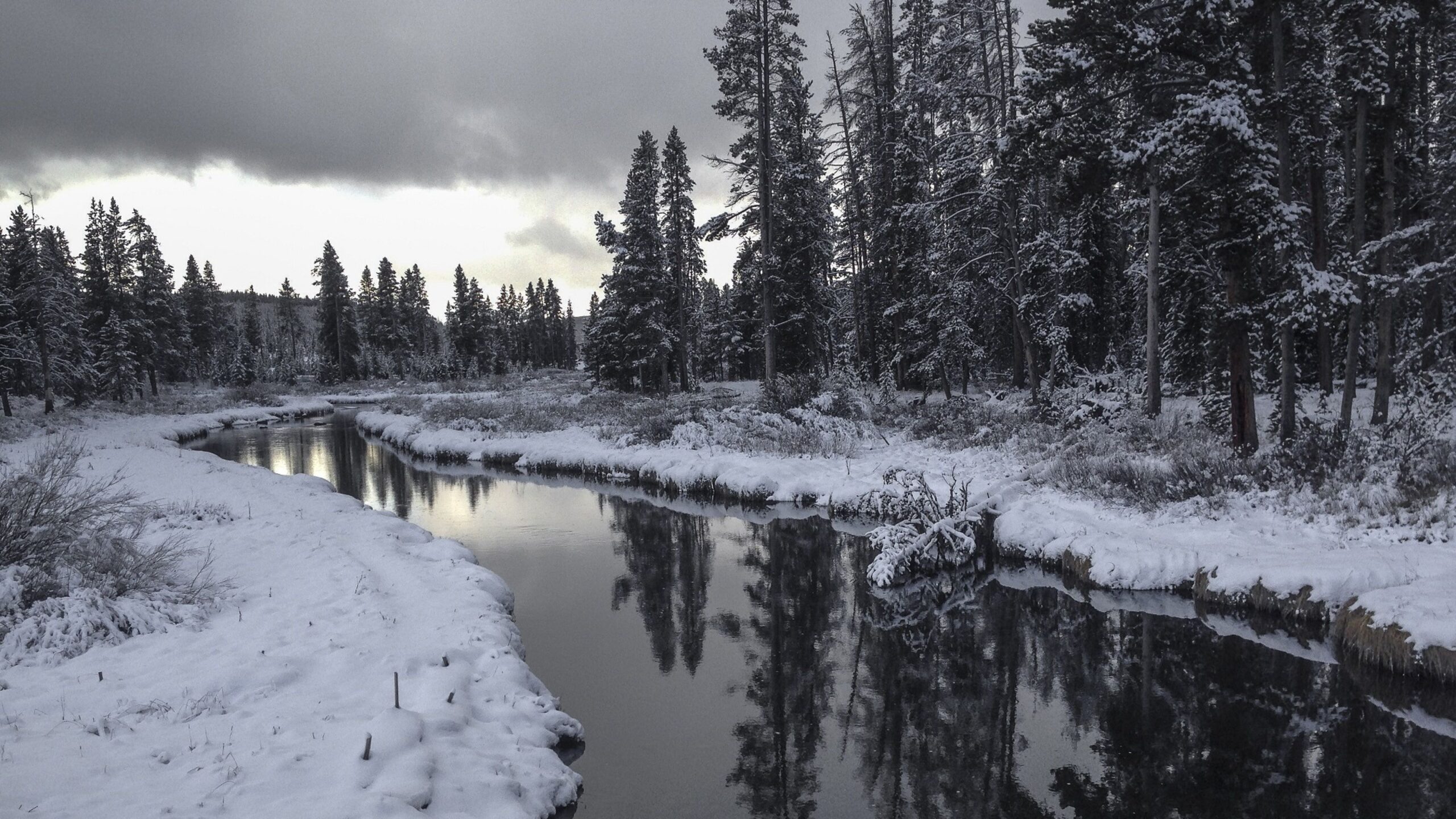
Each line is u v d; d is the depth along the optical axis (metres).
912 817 6.13
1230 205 13.38
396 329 87.31
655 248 41.25
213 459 24.84
